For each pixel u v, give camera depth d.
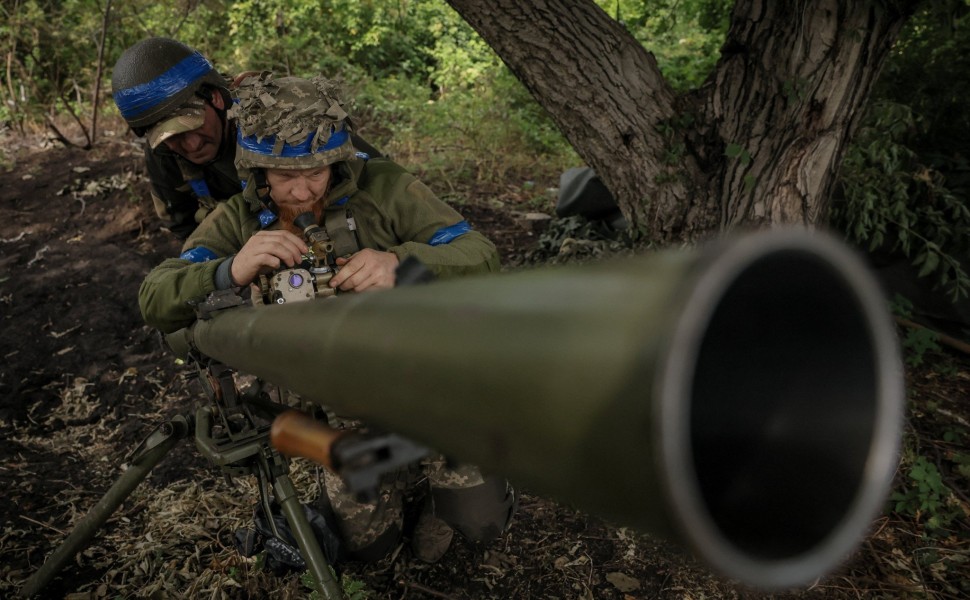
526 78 3.13
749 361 0.46
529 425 0.43
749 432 0.46
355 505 2.19
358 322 0.65
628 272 0.40
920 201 3.96
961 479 3.00
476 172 6.10
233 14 8.17
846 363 0.44
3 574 2.52
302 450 0.80
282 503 1.89
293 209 1.87
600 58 3.03
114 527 2.76
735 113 3.00
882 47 2.77
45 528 2.77
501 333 0.45
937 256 3.75
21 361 3.86
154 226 5.17
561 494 0.47
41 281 4.54
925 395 3.52
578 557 2.58
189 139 2.35
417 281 0.74
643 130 3.10
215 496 2.90
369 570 2.50
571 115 3.15
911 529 2.75
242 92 1.80
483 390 0.46
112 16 7.17
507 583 2.48
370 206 2.00
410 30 9.51
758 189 2.94
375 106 7.14
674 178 3.12
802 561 0.43
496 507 2.16
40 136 6.64
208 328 1.52
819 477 0.45
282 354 0.87
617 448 0.38
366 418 0.71
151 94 2.28
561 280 0.45
